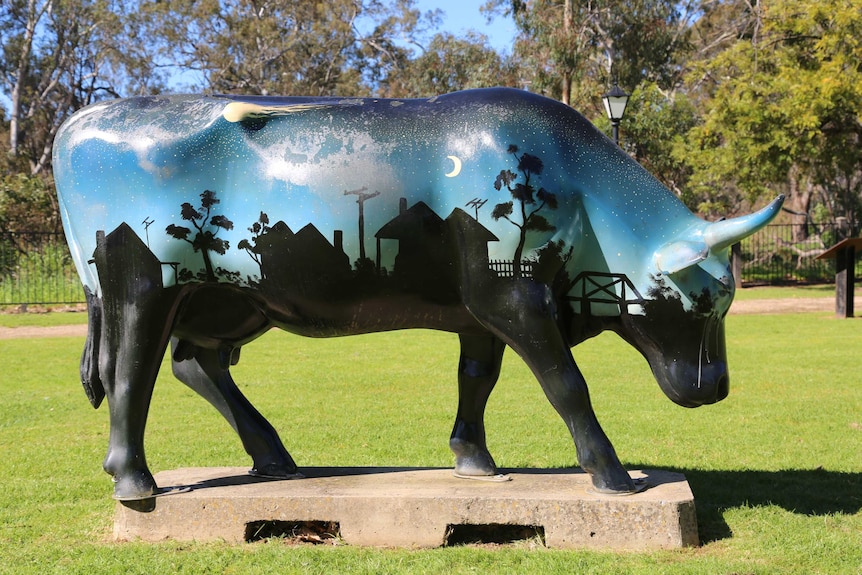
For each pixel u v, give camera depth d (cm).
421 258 391
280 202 388
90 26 4056
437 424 723
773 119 2294
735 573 350
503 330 390
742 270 2730
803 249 2836
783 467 562
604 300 403
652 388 882
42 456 615
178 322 415
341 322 406
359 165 388
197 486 423
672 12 3316
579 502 386
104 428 724
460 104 399
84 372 414
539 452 611
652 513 384
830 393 840
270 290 397
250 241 390
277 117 398
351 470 460
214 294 416
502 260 382
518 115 392
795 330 1383
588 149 403
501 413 759
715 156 2434
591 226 398
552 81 2938
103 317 402
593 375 968
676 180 2989
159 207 391
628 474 401
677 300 396
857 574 359
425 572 357
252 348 1262
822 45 2223
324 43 4172
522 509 388
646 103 2888
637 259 399
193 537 403
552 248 385
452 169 387
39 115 4228
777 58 2408
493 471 440
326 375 1002
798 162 2425
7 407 820
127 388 400
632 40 3152
